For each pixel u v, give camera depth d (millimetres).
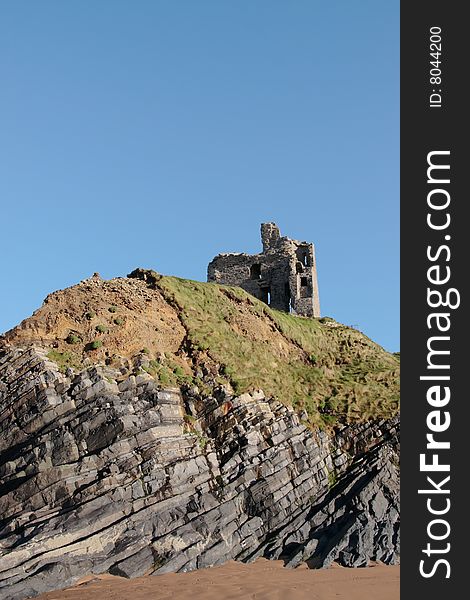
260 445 35562
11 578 25047
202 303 47344
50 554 26297
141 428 32812
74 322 40469
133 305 43344
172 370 39438
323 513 32750
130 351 39688
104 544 27625
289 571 27875
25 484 30234
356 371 48344
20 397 34469
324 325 55906
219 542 29625
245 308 49688
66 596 24281
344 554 29438
